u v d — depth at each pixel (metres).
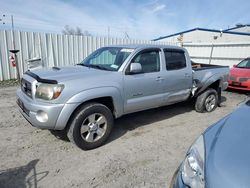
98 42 11.33
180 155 3.63
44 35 9.66
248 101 2.86
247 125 2.17
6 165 3.18
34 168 3.13
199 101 5.89
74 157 3.45
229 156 1.72
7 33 8.75
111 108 4.03
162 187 2.82
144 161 3.40
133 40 12.83
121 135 4.32
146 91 4.38
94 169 3.15
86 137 3.62
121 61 4.17
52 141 3.94
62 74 3.71
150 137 4.28
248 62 9.75
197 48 16.05
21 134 4.18
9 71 9.09
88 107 3.53
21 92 3.95
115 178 2.97
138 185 2.84
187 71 5.25
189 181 1.85
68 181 2.88
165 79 4.71
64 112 3.32
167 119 5.36
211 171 1.66
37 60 9.09
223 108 6.60
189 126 4.96
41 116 3.34
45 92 3.31
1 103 6.02
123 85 3.96
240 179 1.51
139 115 5.54
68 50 10.43
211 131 2.21
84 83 3.51
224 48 14.76
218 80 6.21
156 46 4.69
